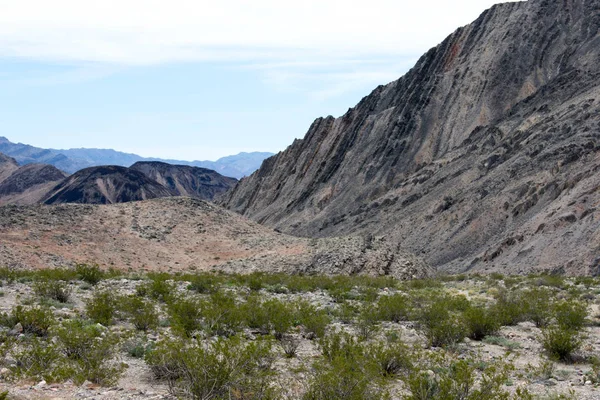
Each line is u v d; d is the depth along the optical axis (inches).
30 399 335.3
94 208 2514.8
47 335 552.1
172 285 1067.9
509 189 3097.9
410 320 786.2
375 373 393.1
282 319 637.3
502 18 5762.8
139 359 493.7
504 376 396.5
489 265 2477.9
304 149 6978.4
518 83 4980.3
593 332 730.2
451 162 4261.8
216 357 378.0
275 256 2100.1
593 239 2090.3
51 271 1200.2
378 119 5910.4
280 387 392.5
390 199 4330.7
